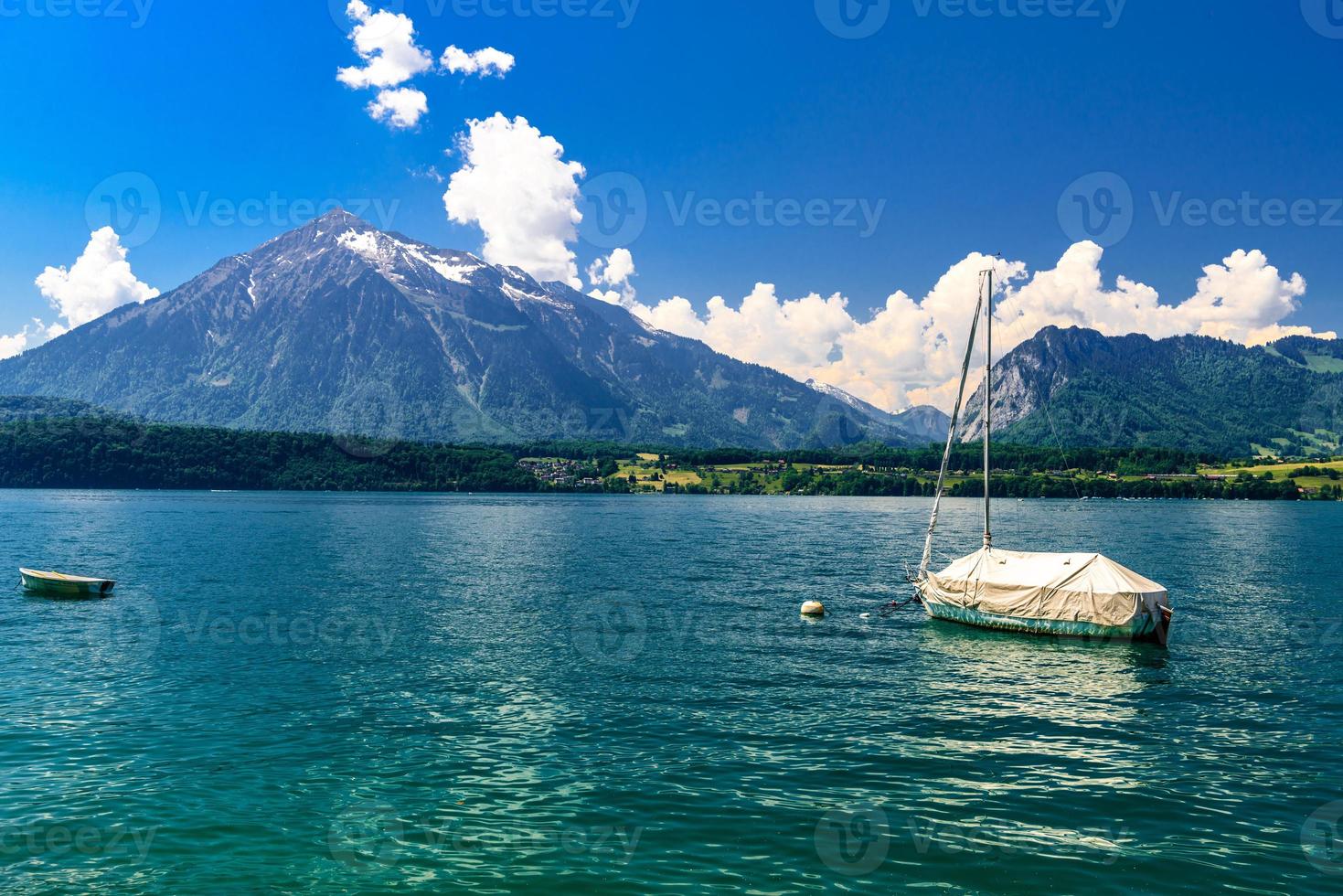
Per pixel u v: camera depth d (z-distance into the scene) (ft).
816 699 111.65
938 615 169.48
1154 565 287.48
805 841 69.15
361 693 114.32
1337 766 87.40
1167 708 108.78
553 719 102.63
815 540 398.21
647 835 70.28
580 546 361.30
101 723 100.01
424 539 390.42
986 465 170.71
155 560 288.92
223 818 73.41
